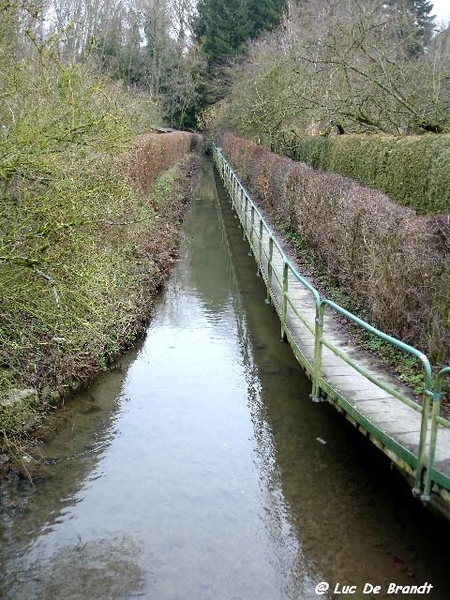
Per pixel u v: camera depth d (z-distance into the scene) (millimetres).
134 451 6031
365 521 4922
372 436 5238
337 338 7699
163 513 5039
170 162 27766
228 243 16875
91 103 7879
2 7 5824
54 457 5840
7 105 5961
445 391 5914
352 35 13664
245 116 26328
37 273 5418
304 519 4965
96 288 6664
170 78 45188
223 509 5105
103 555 4527
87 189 6297
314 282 10594
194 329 9906
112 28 34812
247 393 7445
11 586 4219
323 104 15484
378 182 12102
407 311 6746
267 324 10102
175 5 48312
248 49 37688
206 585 4242
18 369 6316
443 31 13633
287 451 6047
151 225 14406
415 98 12977
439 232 6250
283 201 15906
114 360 8250
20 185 5844
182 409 7000
